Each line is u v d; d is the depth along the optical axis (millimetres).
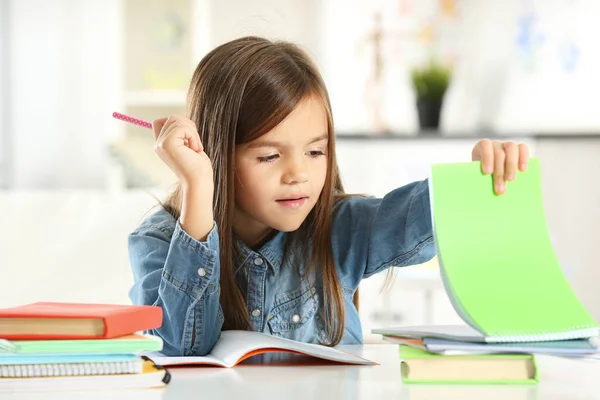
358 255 1530
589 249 4359
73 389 893
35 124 5082
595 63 4734
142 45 5145
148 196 2490
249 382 940
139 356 944
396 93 4891
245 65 1361
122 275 2379
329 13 4867
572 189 4352
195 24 4949
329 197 1457
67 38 5062
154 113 5164
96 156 5090
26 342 899
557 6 4770
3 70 5055
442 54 4871
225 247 1392
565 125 4781
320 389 897
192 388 904
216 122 1371
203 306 1230
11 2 5035
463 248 1021
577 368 1026
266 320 1476
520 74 4824
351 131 4516
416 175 4285
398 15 4875
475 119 4863
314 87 1372
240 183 1367
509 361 937
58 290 2344
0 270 2342
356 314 1553
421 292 4223
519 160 1075
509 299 989
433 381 937
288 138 1327
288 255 1501
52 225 2418
